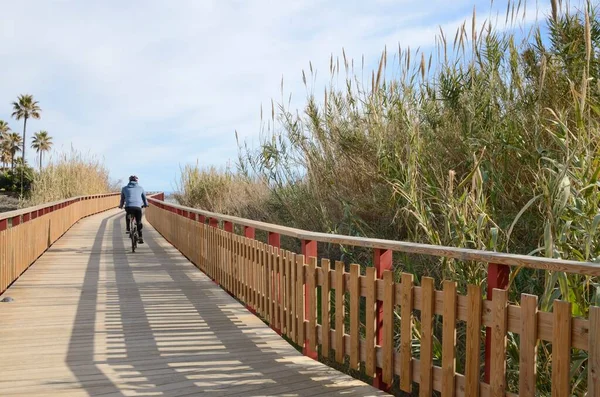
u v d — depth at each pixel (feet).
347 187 24.08
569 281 10.68
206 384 12.41
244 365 13.85
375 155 21.54
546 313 8.58
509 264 8.95
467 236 14.38
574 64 16.16
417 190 17.53
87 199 80.33
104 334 16.92
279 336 16.76
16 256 27.22
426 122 20.80
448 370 10.33
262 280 18.67
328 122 25.46
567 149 11.67
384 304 11.80
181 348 15.39
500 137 16.62
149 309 20.45
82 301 21.93
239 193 39.37
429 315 10.80
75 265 32.27
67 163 84.79
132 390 12.02
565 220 11.40
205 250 29.14
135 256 36.70
